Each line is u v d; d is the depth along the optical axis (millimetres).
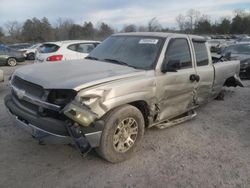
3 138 4840
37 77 3967
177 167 4125
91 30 67000
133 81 4180
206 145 4887
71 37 69125
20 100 4137
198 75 5637
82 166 4062
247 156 4523
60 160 4195
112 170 3988
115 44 5422
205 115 6527
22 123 4023
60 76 3959
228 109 7066
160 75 4680
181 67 5258
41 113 3740
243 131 5605
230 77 7582
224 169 4109
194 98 5699
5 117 5879
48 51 10992
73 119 3557
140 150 4598
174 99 5102
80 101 3598
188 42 5566
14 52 21969
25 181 3664
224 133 5465
